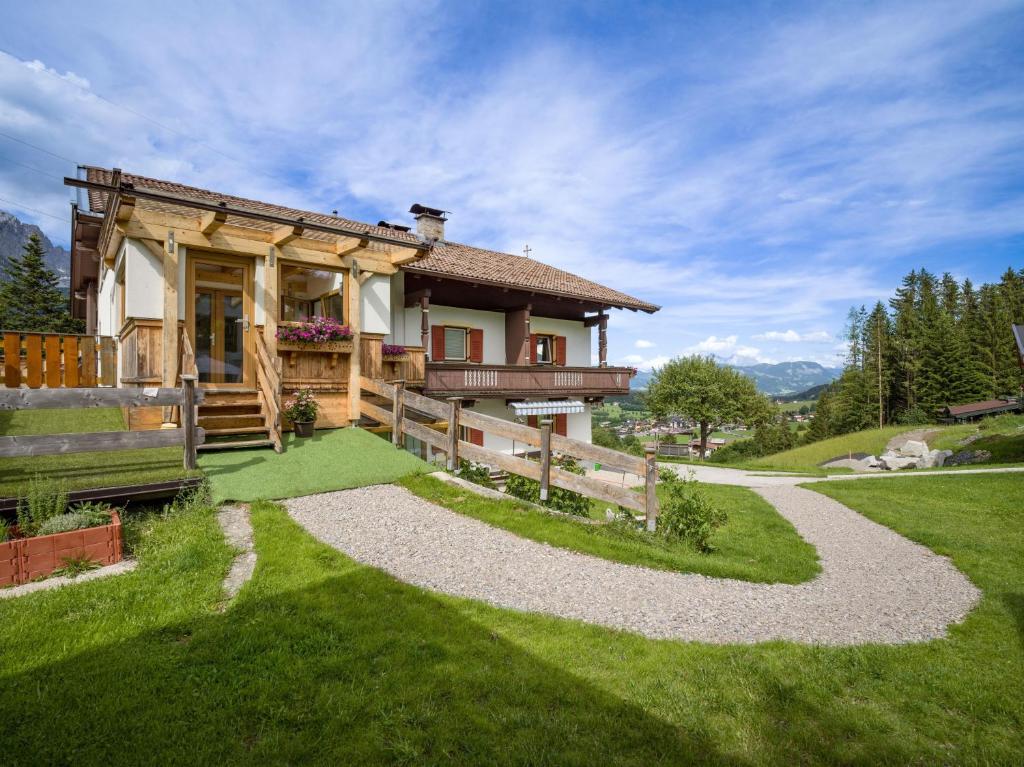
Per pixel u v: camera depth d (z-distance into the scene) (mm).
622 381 20547
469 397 15516
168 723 2953
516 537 6625
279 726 2998
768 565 7297
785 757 3061
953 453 26047
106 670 3348
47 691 3123
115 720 2943
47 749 2699
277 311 10383
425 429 9680
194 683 3307
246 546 5594
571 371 18516
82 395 6562
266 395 9594
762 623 5004
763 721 3363
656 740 3104
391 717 3115
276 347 10367
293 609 4305
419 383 14156
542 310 19688
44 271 42500
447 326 17188
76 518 5223
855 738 3303
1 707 2971
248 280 10398
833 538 9555
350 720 3059
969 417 47031
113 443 6539
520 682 3551
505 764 2820
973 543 8797
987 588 6656
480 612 4551
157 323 9164
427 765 2771
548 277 19328
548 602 4965
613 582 5586
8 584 4484
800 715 3455
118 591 4367
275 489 7402
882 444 38625
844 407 60375
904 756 3145
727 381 45781
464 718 3154
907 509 11891
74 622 3871
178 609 4145
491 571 5570
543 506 7938
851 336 64750
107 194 9641
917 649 4652
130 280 8953
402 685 3426
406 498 7746
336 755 2801
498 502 7711
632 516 7754
